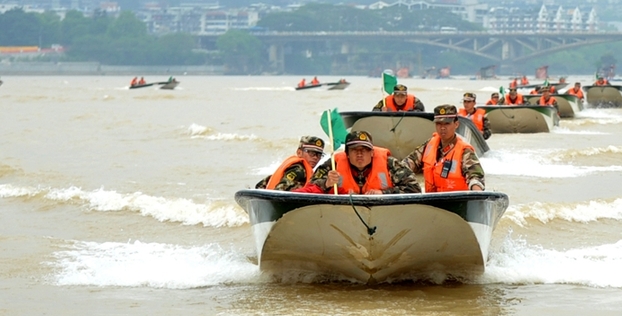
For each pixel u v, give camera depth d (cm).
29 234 2628
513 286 1966
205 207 2850
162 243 2494
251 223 2020
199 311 1794
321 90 15788
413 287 1966
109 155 4562
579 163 3959
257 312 1775
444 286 1972
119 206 3002
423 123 3431
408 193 1909
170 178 3600
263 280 2048
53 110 9138
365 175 1952
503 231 2528
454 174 2014
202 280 2052
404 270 1969
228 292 1944
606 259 2197
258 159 4238
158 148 4834
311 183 1962
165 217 2827
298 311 1775
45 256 2322
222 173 3731
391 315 1738
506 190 3158
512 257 2209
